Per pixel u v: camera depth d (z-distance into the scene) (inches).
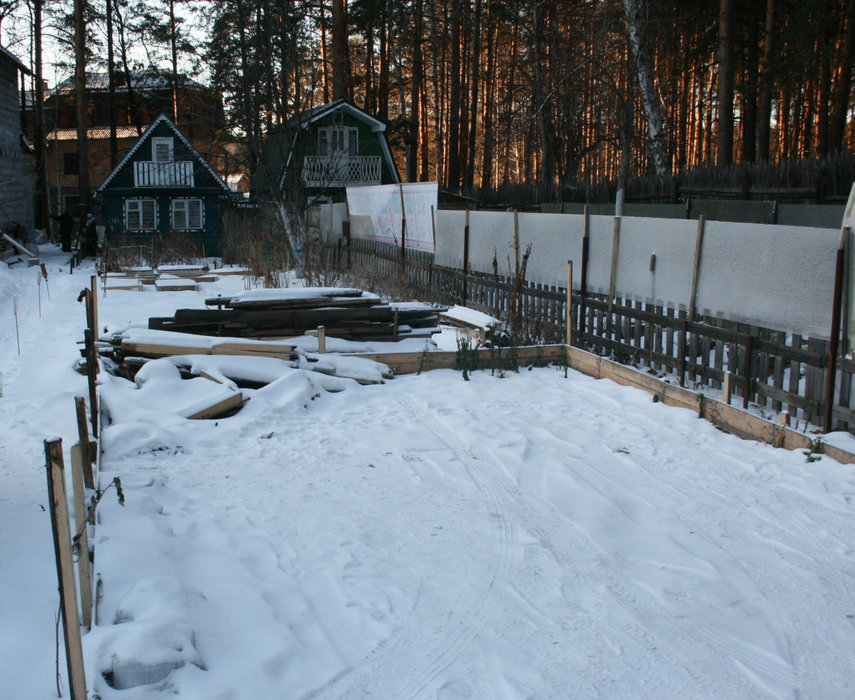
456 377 410.9
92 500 203.5
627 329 418.0
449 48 1584.6
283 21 957.2
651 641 166.7
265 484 256.7
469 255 598.5
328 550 207.8
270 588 185.3
